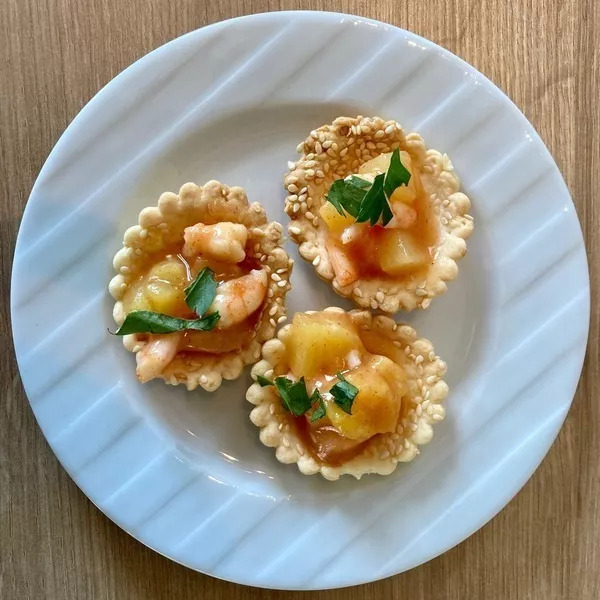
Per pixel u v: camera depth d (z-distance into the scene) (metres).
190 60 0.23
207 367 0.23
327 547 0.23
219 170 0.24
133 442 0.23
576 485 0.25
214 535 0.23
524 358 0.24
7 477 0.24
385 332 0.23
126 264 0.23
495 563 0.25
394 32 0.23
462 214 0.23
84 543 0.24
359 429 0.22
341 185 0.22
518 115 0.23
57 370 0.23
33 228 0.22
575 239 0.23
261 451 0.24
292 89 0.23
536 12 0.25
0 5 0.24
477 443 0.24
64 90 0.24
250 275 0.22
